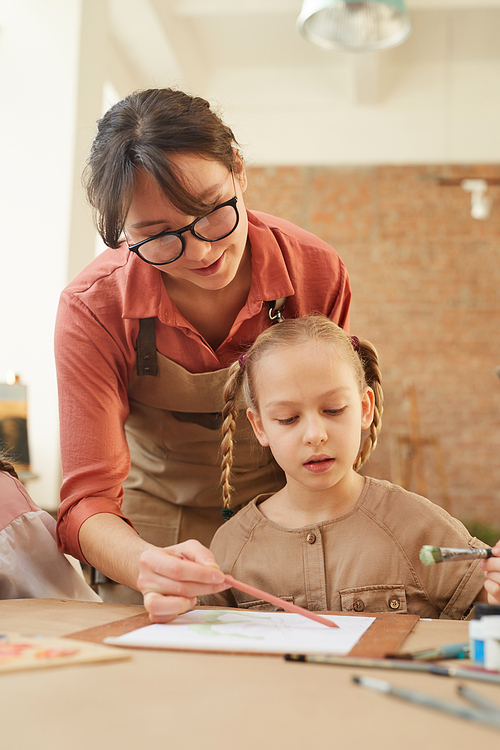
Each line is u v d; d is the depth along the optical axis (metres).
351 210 5.25
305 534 1.07
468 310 5.16
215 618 0.83
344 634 0.73
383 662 0.60
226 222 0.94
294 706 0.49
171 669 0.59
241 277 1.16
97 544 0.99
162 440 1.27
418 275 5.21
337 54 4.70
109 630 0.75
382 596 1.02
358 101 4.93
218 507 1.32
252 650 0.66
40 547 1.12
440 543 1.04
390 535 1.05
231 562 1.11
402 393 5.14
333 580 1.04
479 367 5.12
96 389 1.12
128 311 1.12
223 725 0.46
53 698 0.51
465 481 5.04
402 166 5.23
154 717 0.47
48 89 2.65
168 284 1.15
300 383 1.03
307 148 5.09
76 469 1.09
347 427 1.04
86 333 1.13
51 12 2.69
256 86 4.95
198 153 0.89
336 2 2.95
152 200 0.89
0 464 1.20
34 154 2.63
